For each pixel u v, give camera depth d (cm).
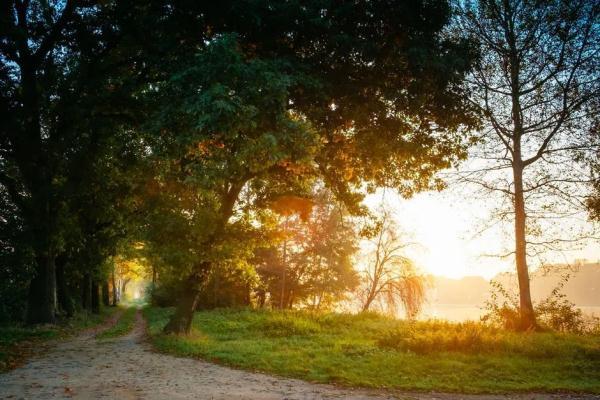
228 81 1166
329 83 1411
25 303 2755
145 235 1700
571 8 2003
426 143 1608
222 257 1684
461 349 1406
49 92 1834
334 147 1711
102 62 1861
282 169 1767
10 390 877
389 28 1495
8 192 2094
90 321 3052
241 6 1320
